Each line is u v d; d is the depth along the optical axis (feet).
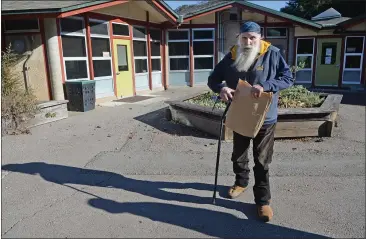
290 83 10.09
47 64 28.68
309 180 13.48
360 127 22.34
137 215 10.74
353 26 47.96
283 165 15.21
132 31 39.93
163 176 14.05
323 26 48.85
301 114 18.95
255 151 10.63
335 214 10.74
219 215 10.74
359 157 16.22
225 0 53.83
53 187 12.92
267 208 10.44
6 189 12.72
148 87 44.96
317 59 51.44
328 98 23.59
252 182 13.37
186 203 11.57
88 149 17.85
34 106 22.59
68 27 29.71
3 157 16.48
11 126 21.06
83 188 12.84
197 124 21.49
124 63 38.83
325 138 19.49
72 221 10.36
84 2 28.17
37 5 27.55
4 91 22.29
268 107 9.72
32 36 28.45
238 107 10.20
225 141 19.12
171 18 43.68
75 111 29.17
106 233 9.70
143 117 26.07
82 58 31.53
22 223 10.23
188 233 9.71
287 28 51.52
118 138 20.01
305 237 9.50
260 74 9.93
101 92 34.86
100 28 33.94
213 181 13.47
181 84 51.11
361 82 49.93
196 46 50.34
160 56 48.37
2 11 25.76
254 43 9.84
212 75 11.01
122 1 33.09
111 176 14.06
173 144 18.66
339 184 13.07
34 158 16.37
